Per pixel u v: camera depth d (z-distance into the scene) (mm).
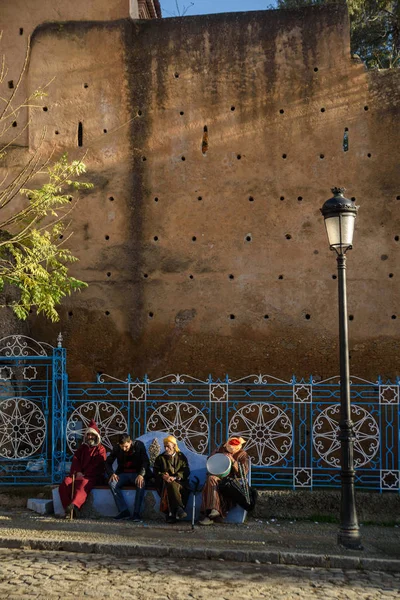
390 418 11453
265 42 12555
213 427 11734
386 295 11883
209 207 12391
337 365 11797
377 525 10031
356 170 12172
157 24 12859
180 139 12586
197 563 7668
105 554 7945
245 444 11461
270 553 7855
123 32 12898
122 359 12242
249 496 9695
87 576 6984
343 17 12453
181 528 9141
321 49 12430
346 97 12320
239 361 11992
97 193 12656
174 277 12320
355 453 11250
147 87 12758
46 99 12945
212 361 12047
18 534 8492
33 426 11039
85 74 12914
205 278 12242
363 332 11844
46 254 11109
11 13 13164
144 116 12711
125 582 6801
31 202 11531
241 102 12523
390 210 12031
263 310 12070
